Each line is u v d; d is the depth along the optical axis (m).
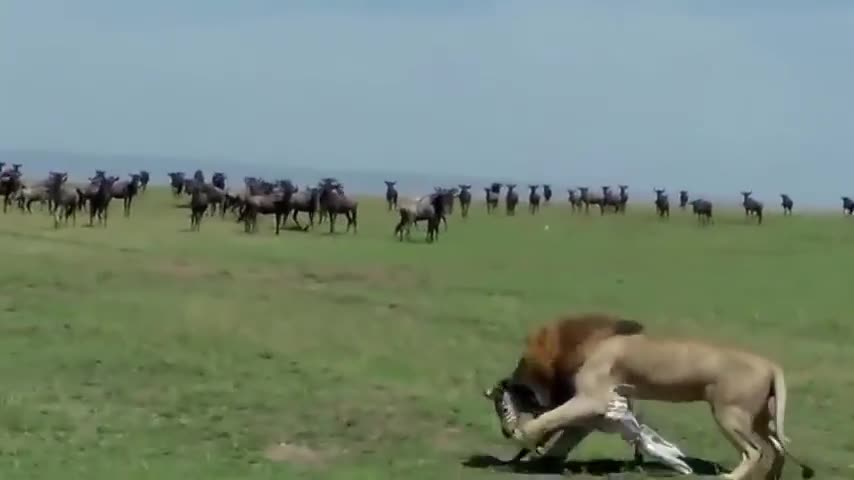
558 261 35.19
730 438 10.94
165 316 19.78
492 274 30.11
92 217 42.88
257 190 50.22
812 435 13.91
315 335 19.11
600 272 32.31
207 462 11.52
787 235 51.75
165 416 13.39
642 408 14.89
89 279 23.67
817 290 29.45
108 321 19.00
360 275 27.88
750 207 63.03
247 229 42.47
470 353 18.52
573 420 11.16
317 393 14.83
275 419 13.47
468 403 14.66
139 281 24.02
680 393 11.10
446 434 13.16
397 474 11.38
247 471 11.26
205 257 29.52
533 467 11.80
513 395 11.71
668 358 11.05
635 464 12.04
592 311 23.81
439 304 23.66
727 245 45.31
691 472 11.62
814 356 19.56
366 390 15.14
